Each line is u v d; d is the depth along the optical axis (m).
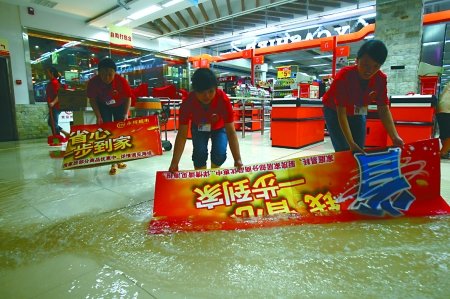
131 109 4.03
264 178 1.72
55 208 1.89
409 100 3.84
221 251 1.27
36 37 7.70
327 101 2.05
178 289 1.02
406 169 1.71
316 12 8.02
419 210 1.63
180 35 10.94
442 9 7.84
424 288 1.00
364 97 1.85
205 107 1.76
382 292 0.98
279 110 4.53
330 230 1.45
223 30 10.35
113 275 1.12
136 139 2.62
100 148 2.59
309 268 1.13
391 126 1.81
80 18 8.48
